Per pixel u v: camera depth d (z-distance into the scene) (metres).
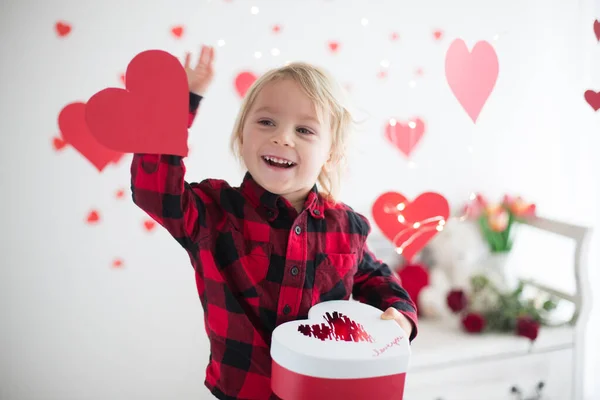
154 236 1.55
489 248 1.74
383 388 0.67
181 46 1.49
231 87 1.55
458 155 1.83
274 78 0.83
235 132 0.90
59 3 1.38
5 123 1.38
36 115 1.40
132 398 1.58
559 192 1.94
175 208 0.71
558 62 1.89
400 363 0.67
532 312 1.63
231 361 0.80
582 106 1.87
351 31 1.65
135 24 1.45
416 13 1.72
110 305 1.53
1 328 1.43
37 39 1.38
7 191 1.40
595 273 1.85
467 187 1.85
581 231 1.60
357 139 1.69
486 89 1.17
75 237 1.47
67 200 1.45
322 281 0.84
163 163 0.68
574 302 1.64
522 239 1.90
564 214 1.94
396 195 1.37
